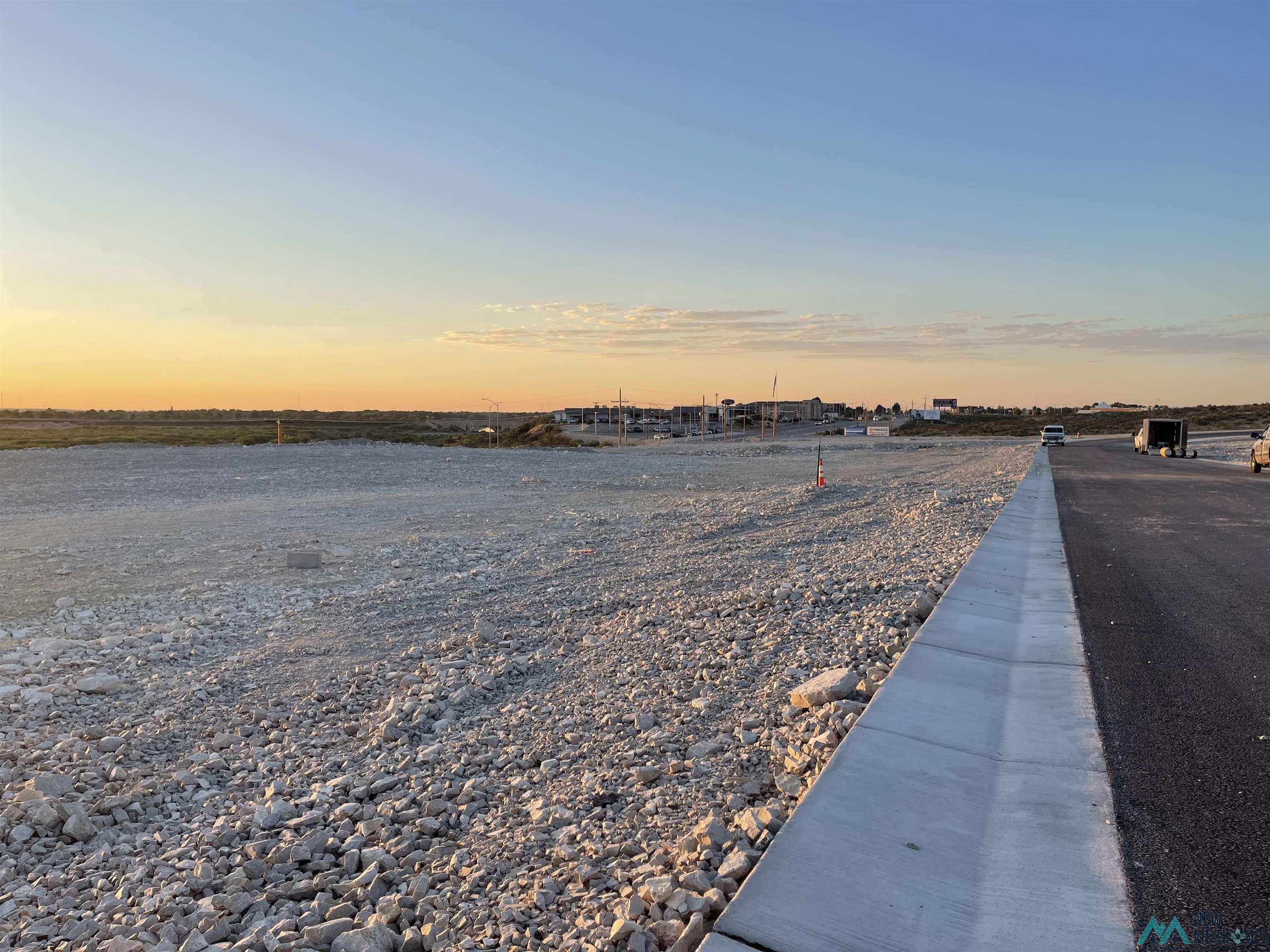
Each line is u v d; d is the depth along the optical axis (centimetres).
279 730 716
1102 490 2641
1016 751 511
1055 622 856
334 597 1217
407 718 715
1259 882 364
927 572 1127
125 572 1407
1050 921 335
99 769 630
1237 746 520
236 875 462
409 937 388
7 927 431
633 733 625
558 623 1021
